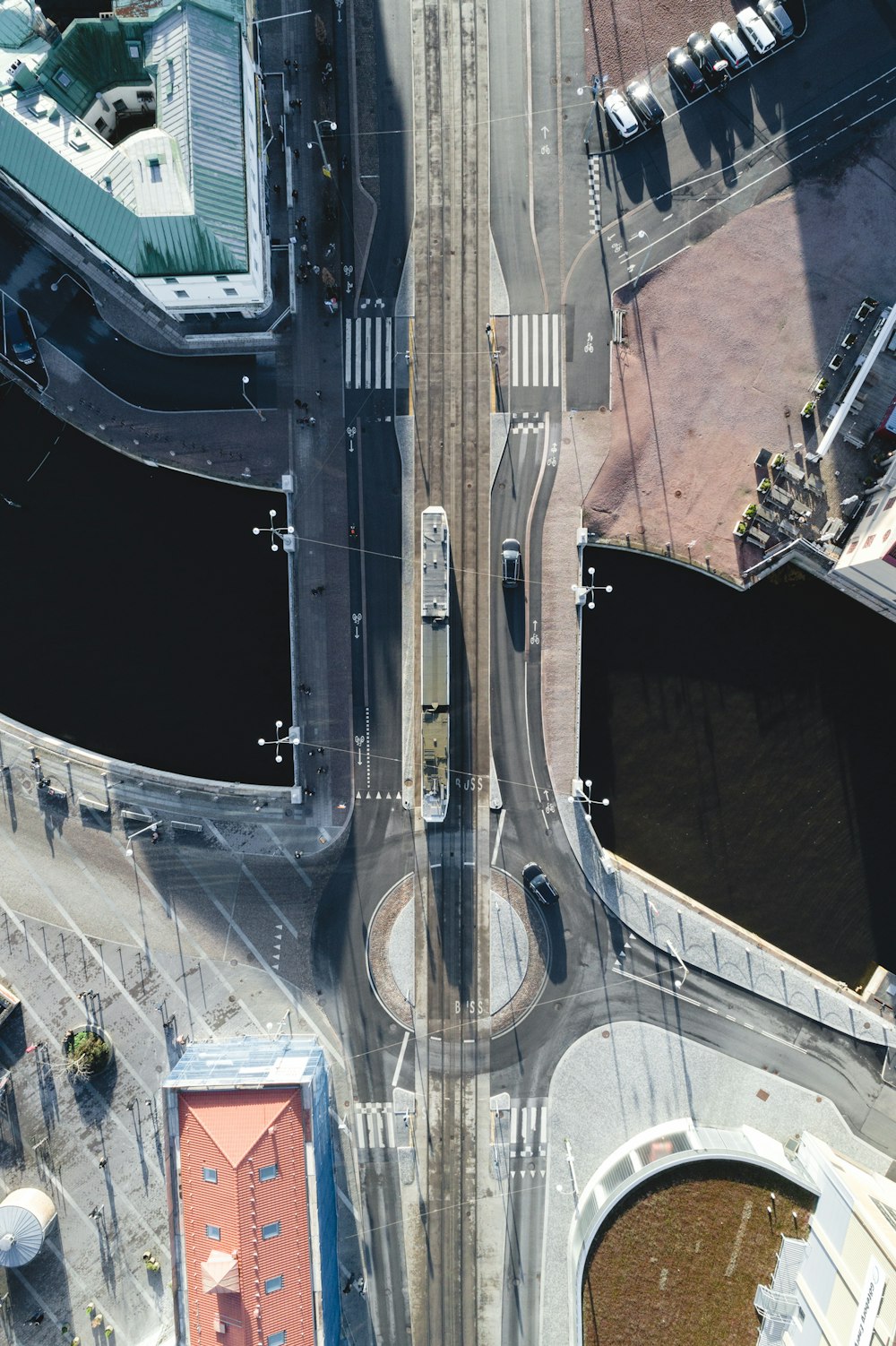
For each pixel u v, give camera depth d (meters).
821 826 64.06
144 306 63.47
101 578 64.12
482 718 63.84
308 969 64.12
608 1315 60.53
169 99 54.72
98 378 63.81
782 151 63.25
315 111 62.78
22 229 63.22
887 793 63.97
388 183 63.03
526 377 63.31
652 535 63.69
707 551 63.66
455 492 63.62
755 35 61.84
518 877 63.84
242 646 63.97
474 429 63.44
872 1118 63.66
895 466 60.72
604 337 63.53
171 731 64.38
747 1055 63.94
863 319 62.91
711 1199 60.31
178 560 63.94
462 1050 63.91
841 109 63.22
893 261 63.00
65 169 55.12
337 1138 63.75
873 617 63.91
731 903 64.38
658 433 63.56
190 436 63.62
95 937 64.62
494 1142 63.62
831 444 63.25
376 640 63.75
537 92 62.78
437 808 61.84
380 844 63.97
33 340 63.75
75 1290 63.62
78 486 63.97
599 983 64.00
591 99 62.94
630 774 64.31
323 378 63.59
